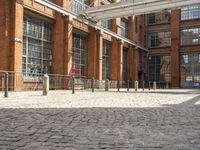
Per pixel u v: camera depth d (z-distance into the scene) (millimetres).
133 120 6277
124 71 37906
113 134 4770
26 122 5766
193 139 4441
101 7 26844
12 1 18969
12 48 18875
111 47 34406
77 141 4238
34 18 21750
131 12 26672
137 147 3936
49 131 4934
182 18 42500
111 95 16469
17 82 18797
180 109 8648
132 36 39094
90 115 6949
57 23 23969
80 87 26688
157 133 4891
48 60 23453
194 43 41594
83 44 28516
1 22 18672
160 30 44344
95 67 29422
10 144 3996
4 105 8977
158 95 17156
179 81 42375
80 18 26094
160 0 25031
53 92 18266
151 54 44844
